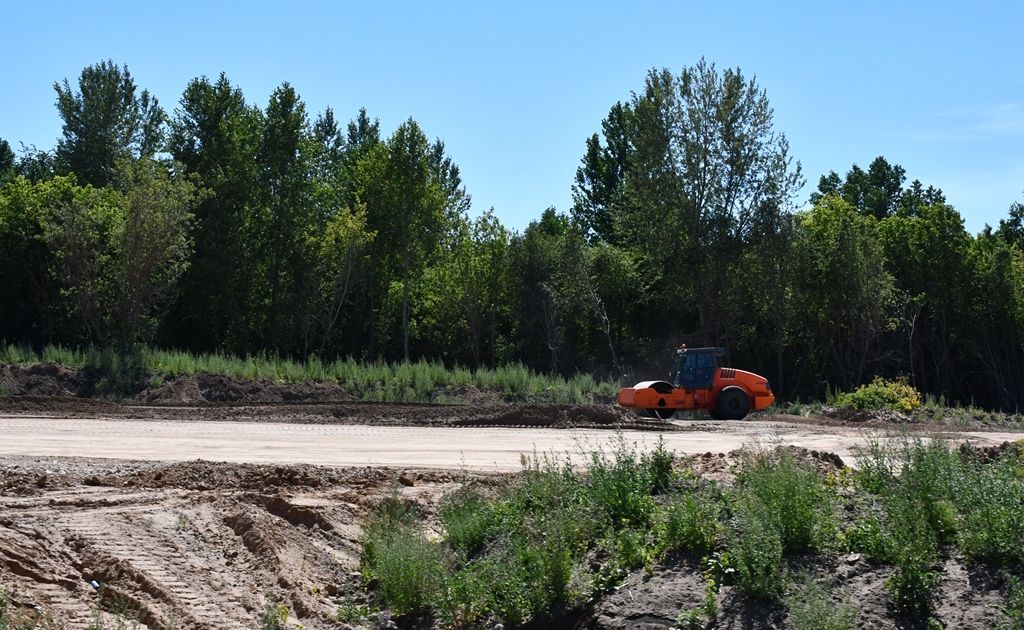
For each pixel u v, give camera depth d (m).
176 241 40.72
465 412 29.98
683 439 24.08
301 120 49.62
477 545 11.55
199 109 48.25
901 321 52.47
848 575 9.42
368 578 11.23
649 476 11.90
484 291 50.75
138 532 11.25
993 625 8.63
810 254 48.97
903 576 9.07
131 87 69.94
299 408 29.92
